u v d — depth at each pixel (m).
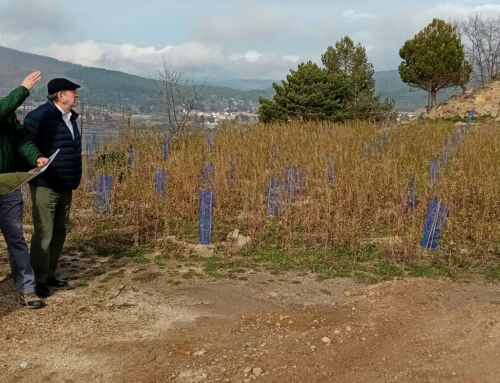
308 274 5.30
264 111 29.12
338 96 30.09
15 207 4.08
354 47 37.03
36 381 3.11
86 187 9.03
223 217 7.41
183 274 5.24
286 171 8.19
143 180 9.12
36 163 4.15
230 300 4.54
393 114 26.38
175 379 3.16
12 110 3.94
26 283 4.21
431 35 30.98
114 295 4.61
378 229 6.91
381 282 5.03
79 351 3.51
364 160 10.17
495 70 34.91
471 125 18.20
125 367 3.30
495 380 3.12
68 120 4.48
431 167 8.64
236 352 3.51
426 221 5.80
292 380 3.14
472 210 7.22
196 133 13.95
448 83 31.38
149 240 6.42
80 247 6.10
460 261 5.50
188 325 3.98
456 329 3.87
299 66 29.73
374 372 3.24
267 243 6.32
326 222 6.55
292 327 3.93
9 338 3.66
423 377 3.18
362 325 3.95
